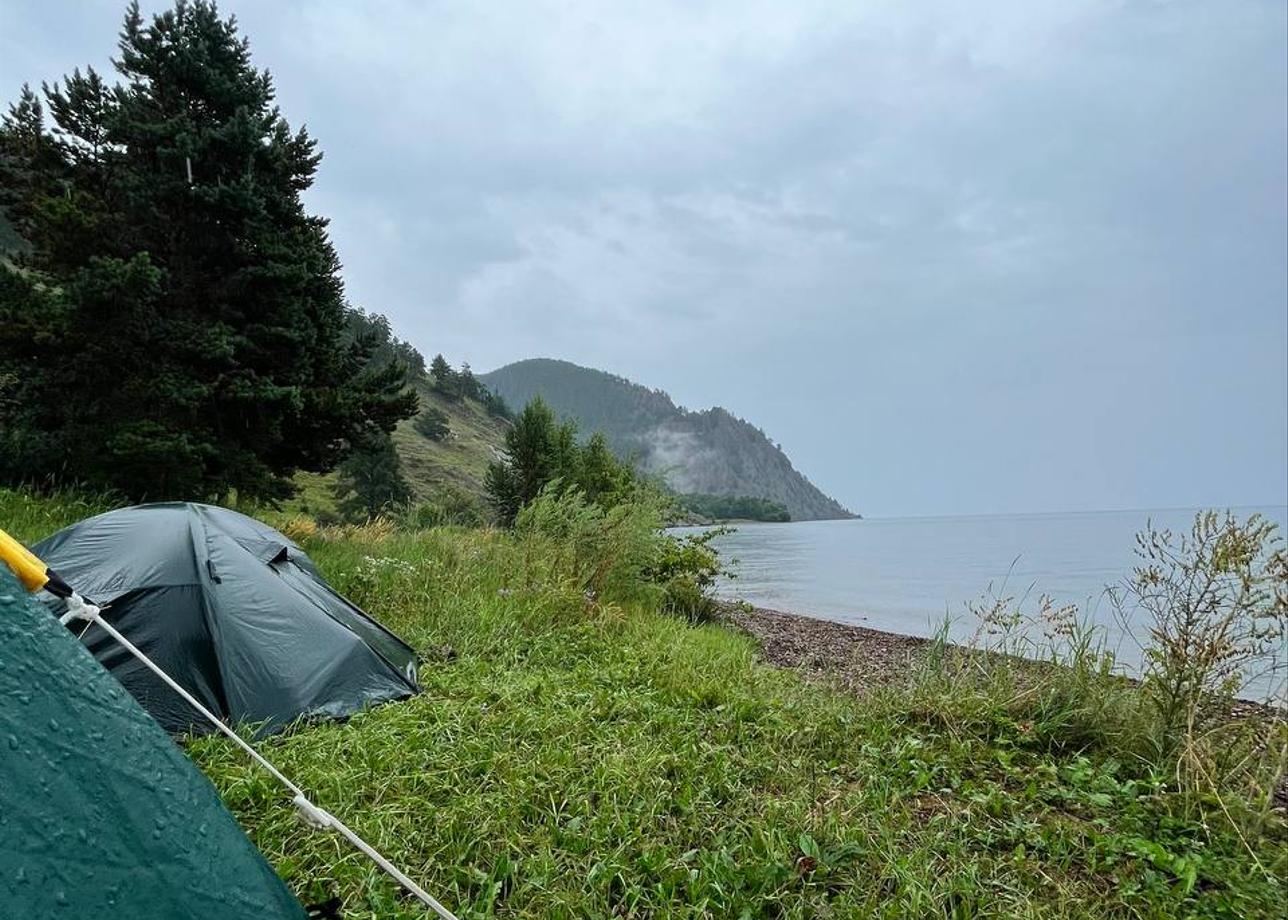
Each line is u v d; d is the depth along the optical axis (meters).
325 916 2.29
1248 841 3.18
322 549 10.05
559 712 4.48
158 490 9.98
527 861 2.77
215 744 3.65
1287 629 3.83
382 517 13.12
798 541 61.94
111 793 1.59
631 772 3.56
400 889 2.60
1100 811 3.50
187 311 10.50
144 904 1.52
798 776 3.76
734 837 3.05
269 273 10.59
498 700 4.73
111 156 10.79
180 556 4.37
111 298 8.96
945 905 2.70
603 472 17.78
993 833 3.26
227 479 10.80
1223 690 4.13
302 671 4.32
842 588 20.66
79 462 9.65
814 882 2.78
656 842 2.99
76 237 9.96
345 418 11.91
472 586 8.09
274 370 11.23
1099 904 2.69
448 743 3.84
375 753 3.65
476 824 3.03
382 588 7.56
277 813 2.97
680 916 2.52
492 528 11.66
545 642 6.53
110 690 1.75
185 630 4.07
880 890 2.78
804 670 7.16
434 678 5.14
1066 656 5.23
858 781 3.84
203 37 11.17
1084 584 17.91
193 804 1.77
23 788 1.45
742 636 9.42
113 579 4.12
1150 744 4.15
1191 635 4.14
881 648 9.68
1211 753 3.83
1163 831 3.27
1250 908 2.69
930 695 5.01
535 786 3.37
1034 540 50.88
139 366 9.95
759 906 2.59
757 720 4.67
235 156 10.84
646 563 10.16
